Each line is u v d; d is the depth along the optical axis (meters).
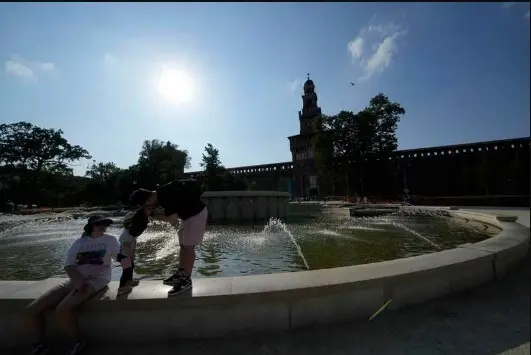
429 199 28.88
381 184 44.06
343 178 52.31
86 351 2.75
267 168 64.75
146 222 3.35
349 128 43.84
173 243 8.60
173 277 3.34
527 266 4.88
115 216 23.84
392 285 3.38
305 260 6.19
